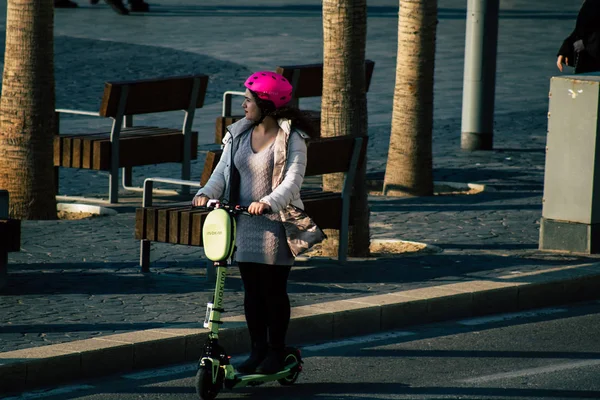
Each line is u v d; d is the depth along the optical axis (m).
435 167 50.28
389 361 25.48
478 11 53.94
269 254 22.59
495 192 45.00
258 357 23.19
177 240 30.55
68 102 66.56
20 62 37.81
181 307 27.86
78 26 105.75
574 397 22.75
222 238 21.72
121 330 25.61
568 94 34.41
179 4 134.88
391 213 40.59
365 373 24.53
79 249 34.12
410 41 43.53
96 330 25.56
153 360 24.75
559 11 131.88
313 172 31.66
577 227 34.69
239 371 23.06
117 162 41.03
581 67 42.16
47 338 24.81
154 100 41.66
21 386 22.86
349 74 33.91
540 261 33.62
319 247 34.84
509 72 81.94
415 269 32.41
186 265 32.69
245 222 22.77
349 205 33.09
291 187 22.12
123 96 40.28
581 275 31.78
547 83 77.12
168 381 23.75
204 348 22.17
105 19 113.81
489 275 31.66
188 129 43.12
